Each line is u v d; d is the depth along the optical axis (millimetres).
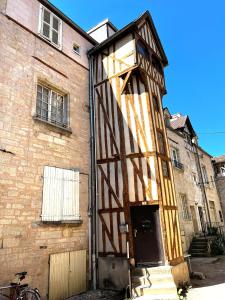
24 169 6473
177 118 17953
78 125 8656
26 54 7477
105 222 7973
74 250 7227
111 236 7738
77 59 9523
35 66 7664
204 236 14148
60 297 6449
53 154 7406
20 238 5957
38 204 6590
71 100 8672
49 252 6535
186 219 13500
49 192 6969
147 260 7328
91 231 7941
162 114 9508
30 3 8172
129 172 8047
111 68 9492
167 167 8547
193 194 15414
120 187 8023
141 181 7816
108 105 9156
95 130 9172
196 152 18000
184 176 14812
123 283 7102
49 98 8086
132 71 8836
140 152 8117
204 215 16078
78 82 9234
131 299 6211
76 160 8164
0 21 7000
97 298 6539
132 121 8555
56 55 8586
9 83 6719
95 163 8742
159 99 9648
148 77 9234
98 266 7676
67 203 7422
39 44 8031
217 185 21141
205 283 7352
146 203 7547
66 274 6777
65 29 9383
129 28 9250
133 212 7906
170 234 7508
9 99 6598
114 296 6668
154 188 7641
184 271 7473
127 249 7035
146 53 9875
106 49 9875
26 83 7199
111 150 8578
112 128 8797
